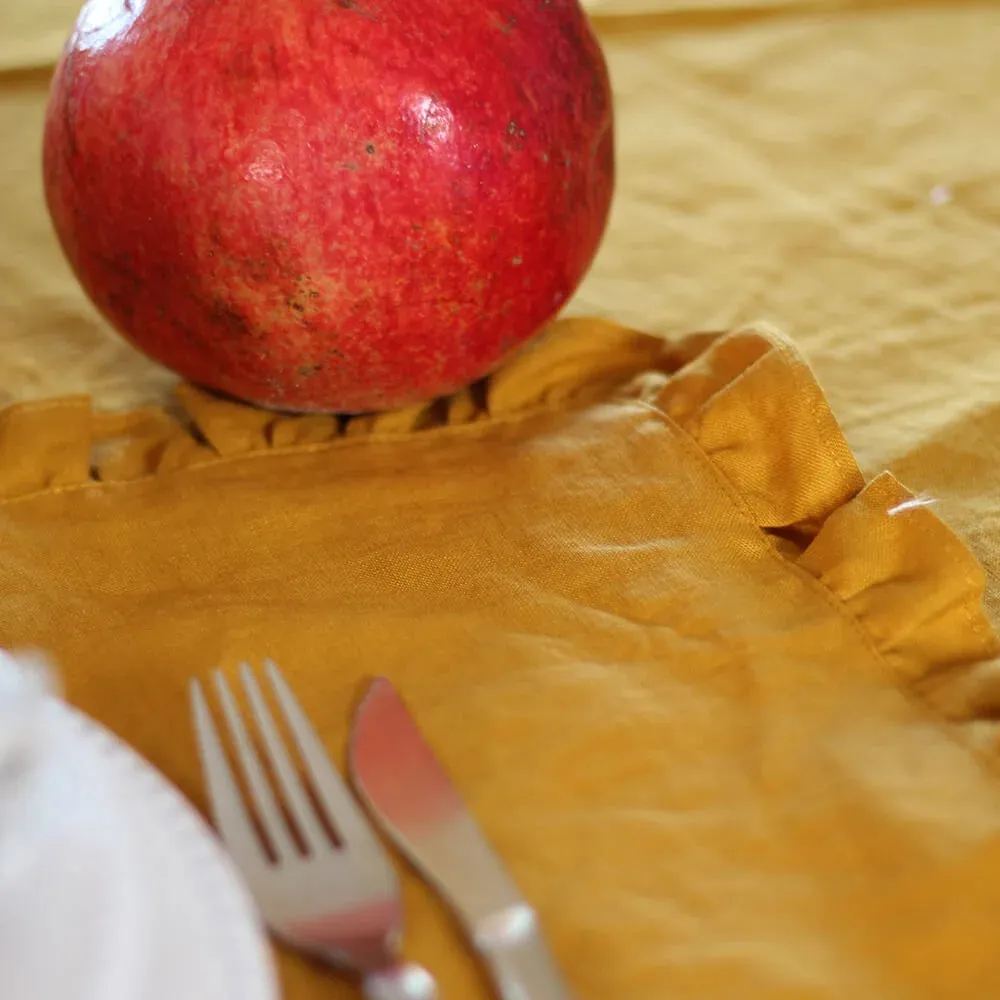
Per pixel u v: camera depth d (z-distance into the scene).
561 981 0.26
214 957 0.23
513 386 0.51
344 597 0.41
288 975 0.28
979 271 0.61
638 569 0.41
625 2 0.92
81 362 0.56
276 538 0.44
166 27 0.41
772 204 0.69
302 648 0.38
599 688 0.37
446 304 0.44
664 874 0.31
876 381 0.54
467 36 0.41
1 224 0.68
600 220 0.48
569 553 0.42
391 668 0.38
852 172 0.72
